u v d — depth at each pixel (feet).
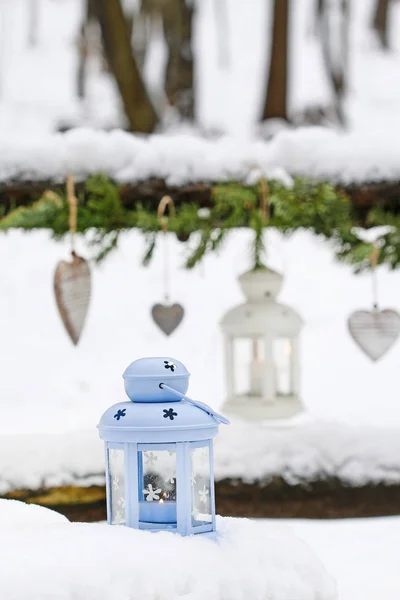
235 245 44.57
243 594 7.35
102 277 44.57
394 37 71.72
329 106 57.21
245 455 17.11
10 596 6.55
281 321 18.61
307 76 62.03
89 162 16.76
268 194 17.07
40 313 42.91
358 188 16.98
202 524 8.00
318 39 62.13
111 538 7.35
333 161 16.97
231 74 67.15
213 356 39.09
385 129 58.90
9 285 44.39
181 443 7.82
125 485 7.95
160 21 52.65
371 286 44.34
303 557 8.06
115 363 38.93
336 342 41.09
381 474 17.15
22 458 16.48
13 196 16.88
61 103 60.95
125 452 7.92
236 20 73.05
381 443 17.51
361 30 70.64
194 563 7.24
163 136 17.63
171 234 20.11
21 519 8.71
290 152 16.93
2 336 41.11
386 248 19.29
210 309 42.65
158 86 54.60
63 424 25.45
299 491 16.98
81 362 39.09
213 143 17.48
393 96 63.36
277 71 29.84
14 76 63.87
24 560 6.84
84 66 60.85
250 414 18.51
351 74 65.82
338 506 16.98
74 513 16.46
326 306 43.32
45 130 57.47
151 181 16.96
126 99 35.65
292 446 17.31
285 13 29.86
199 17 72.49
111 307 43.01
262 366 18.72
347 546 14.64
